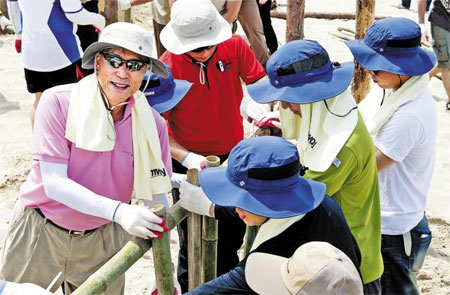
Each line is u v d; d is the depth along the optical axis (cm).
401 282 482
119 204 385
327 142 397
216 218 402
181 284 538
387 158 448
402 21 455
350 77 411
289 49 414
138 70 395
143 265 635
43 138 398
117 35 389
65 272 439
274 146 342
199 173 360
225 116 538
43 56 758
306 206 338
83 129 393
